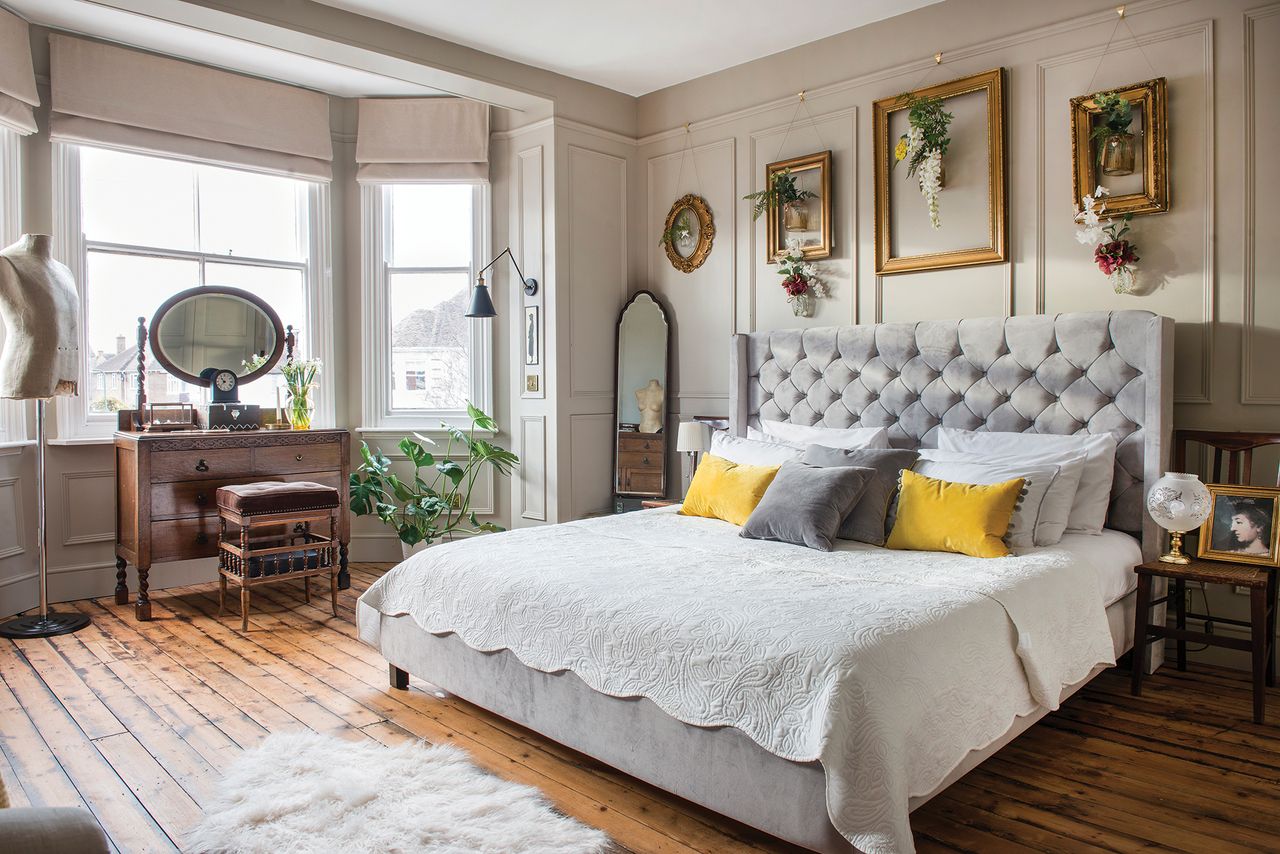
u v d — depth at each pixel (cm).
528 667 271
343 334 573
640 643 237
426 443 580
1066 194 390
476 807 237
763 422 481
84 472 477
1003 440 376
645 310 553
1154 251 367
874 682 199
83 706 318
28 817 116
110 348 495
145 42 476
